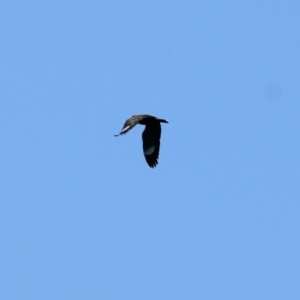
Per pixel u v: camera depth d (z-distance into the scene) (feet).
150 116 191.83
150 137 195.42
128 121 189.06
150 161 195.31
